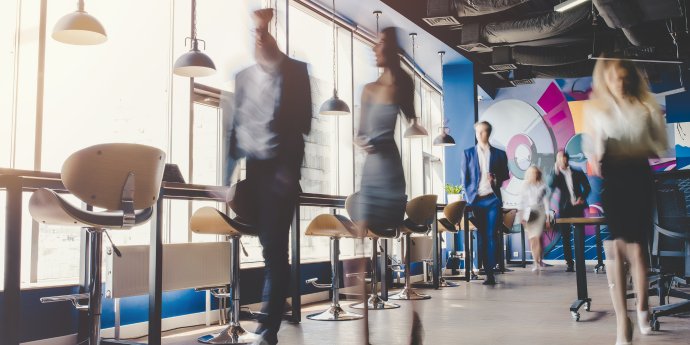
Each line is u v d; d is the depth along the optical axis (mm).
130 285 3637
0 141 3945
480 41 8258
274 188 2934
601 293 5941
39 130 4055
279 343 3320
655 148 3090
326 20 7695
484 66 10492
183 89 5391
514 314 4445
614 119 3094
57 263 4137
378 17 7605
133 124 5043
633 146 3064
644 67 9711
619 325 3027
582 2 7152
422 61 9594
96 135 4621
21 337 3467
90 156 2523
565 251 9602
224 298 4719
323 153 7945
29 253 3938
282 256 2900
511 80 11070
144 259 3742
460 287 6891
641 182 3057
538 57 9367
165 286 3889
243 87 3070
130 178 2648
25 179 2707
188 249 4102
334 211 7180
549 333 3543
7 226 2521
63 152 4262
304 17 7422
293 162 2979
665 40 9102
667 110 10914
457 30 9023
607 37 9227
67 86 4328
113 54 4840
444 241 9977
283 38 6777
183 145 5375
